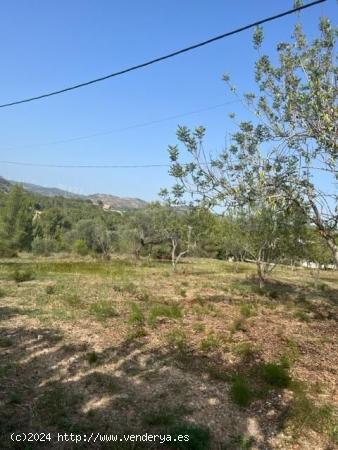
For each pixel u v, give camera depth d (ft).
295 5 29.27
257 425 18.53
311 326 38.22
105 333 30.01
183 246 113.91
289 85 30.60
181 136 30.55
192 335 31.17
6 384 20.63
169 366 24.34
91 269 84.69
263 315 41.83
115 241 175.94
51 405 18.81
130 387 21.33
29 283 54.85
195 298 48.91
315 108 27.07
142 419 18.21
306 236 55.36
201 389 21.52
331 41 28.89
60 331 29.94
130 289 51.98
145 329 31.76
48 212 240.73
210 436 17.31
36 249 163.73
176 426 17.33
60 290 48.39
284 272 112.57
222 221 75.25
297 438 17.79
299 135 29.30
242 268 115.03
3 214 187.42
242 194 29.89
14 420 17.52
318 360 28.04
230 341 30.01
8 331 29.48
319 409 19.95
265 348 29.32
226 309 43.34
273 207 28.96
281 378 22.81
